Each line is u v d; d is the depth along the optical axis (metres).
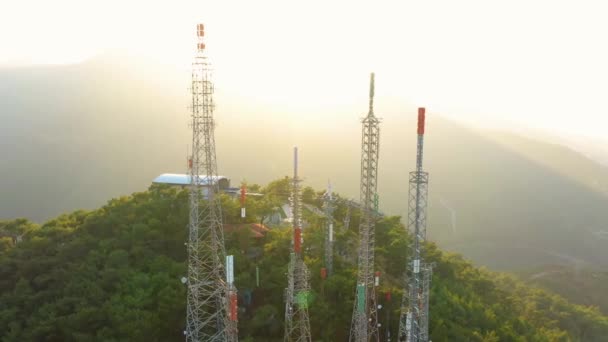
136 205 96.62
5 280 79.38
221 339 65.00
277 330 71.06
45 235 89.38
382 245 103.81
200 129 69.75
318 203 121.88
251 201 103.38
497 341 78.75
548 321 113.12
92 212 99.50
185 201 95.88
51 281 77.56
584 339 117.81
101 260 80.12
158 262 78.38
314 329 71.25
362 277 69.88
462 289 96.19
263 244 89.88
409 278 74.75
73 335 63.66
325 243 86.56
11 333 65.31
